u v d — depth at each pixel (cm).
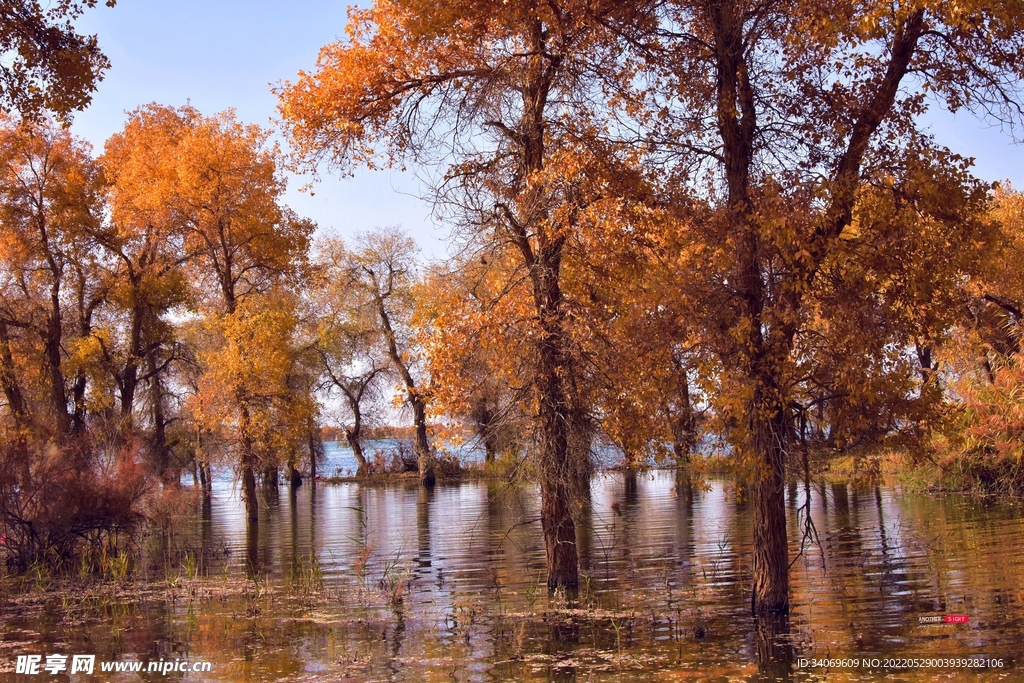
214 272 2916
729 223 991
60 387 2605
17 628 1074
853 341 909
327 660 888
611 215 1091
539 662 861
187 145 2591
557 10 1112
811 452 997
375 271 4209
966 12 849
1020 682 727
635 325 1023
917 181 900
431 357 1153
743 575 1297
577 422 1172
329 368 4375
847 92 1027
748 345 934
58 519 1602
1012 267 2116
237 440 2494
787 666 806
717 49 1036
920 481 2330
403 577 1384
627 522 2033
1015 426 2091
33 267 2656
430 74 1249
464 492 3309
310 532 2091
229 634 1017
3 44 1035
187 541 1958
